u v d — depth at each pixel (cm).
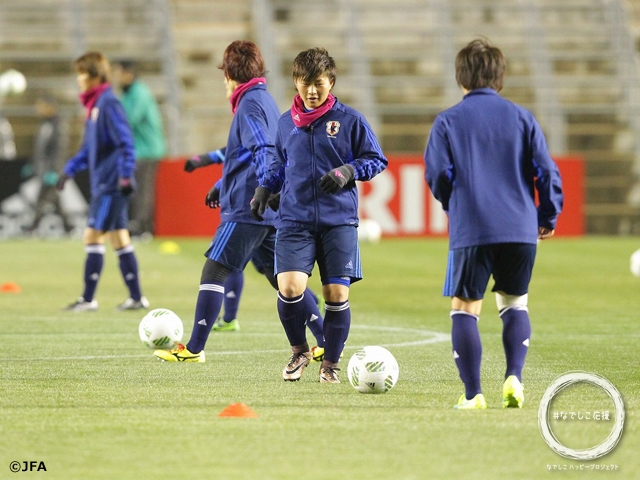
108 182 3991
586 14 10944
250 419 1986
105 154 3978
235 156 2722
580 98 10331
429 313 4081
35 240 8056
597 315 3997
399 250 7381
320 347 2770
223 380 2473
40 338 3275
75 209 8200
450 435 1842
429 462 1656
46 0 10544
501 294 2141
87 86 3969
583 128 10075
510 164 2073
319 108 2394
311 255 2434
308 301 2750
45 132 8112
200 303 2742
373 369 2273
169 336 2895
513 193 2067
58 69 10081
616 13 10844
